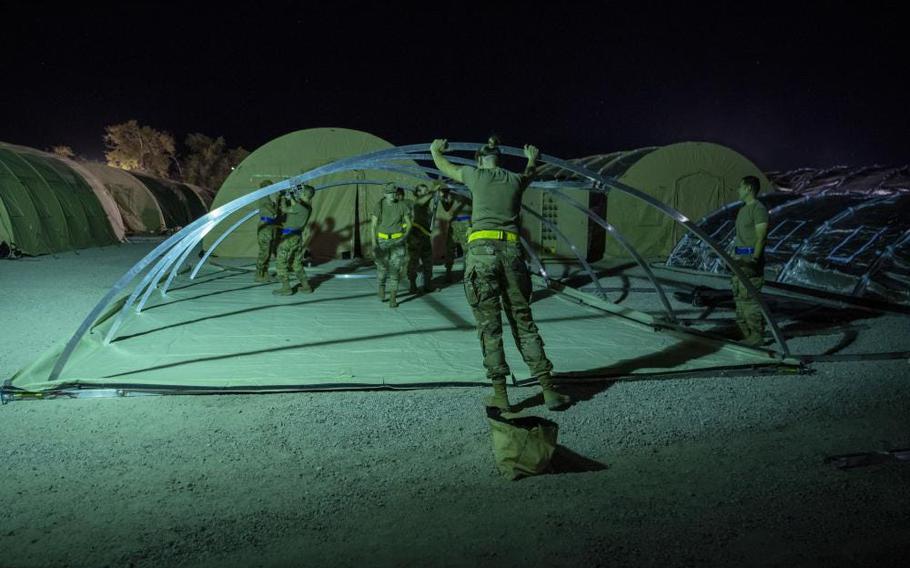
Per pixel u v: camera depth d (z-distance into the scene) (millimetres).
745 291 6855
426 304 9406
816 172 23281
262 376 5387
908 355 6352
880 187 20078
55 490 3389
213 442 4062
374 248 9391
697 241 14523
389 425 4363
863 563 2699
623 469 3693
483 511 3166
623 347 6664
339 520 3072
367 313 8578
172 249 8094
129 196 25203
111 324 7699
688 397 5047
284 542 2865
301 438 4133
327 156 16031
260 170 16016
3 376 5637
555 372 5539
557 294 10609
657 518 3092
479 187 4734
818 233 11453
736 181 17578
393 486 3451
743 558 2736
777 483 3492
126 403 4816
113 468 3668
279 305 9203
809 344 7066
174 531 2959
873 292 9578
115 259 15781
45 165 18688
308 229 15914
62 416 4523
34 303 9375
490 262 4629
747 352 6254
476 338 7012
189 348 6449
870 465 3723
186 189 31750
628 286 11977
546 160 5320
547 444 3600
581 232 15992
